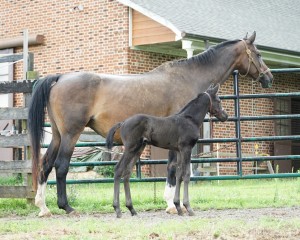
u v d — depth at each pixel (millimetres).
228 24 22500
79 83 12656
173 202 12633
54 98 12703
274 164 24562
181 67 13352
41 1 23234
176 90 13102
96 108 12734
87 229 10227
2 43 23438
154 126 11859
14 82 13953
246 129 23875
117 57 21578
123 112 12742
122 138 11867
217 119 13469
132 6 21062
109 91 12750
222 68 13680
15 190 13758
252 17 24219
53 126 12977
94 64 22031
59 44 22797
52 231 10156
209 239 9344
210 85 13125
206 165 22328
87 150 20266
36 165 12859
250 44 14039
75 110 12602
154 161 14383
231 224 10391
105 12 21859
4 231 10414
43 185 12828
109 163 14180
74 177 19609
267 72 14172
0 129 21812
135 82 12906
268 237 9461
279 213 12477
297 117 14594
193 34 20141
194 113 12156
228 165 22875
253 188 17797
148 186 18609
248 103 24031
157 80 13047
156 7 21234
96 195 15578
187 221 10906
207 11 22766
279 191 16766
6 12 24047
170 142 12000
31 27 23453
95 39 22031
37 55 23219
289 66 25047
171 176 13016
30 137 12805
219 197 15273
